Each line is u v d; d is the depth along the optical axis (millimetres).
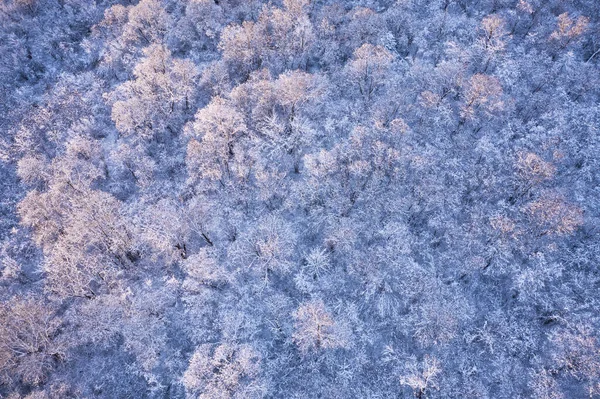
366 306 45594
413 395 41219
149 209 50281
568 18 58719
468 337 42844
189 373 38969
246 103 55938
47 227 49438
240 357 39188
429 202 46969
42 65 70125
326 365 43156
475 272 45938
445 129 55656
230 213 50594
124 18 68438
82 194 50906
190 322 45500
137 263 50281
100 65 67750
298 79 52250
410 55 64562
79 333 43875
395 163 49938
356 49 58344
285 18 60531
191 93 58812
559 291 43969
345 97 59562
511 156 49906
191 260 45062
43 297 49156
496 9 66438
